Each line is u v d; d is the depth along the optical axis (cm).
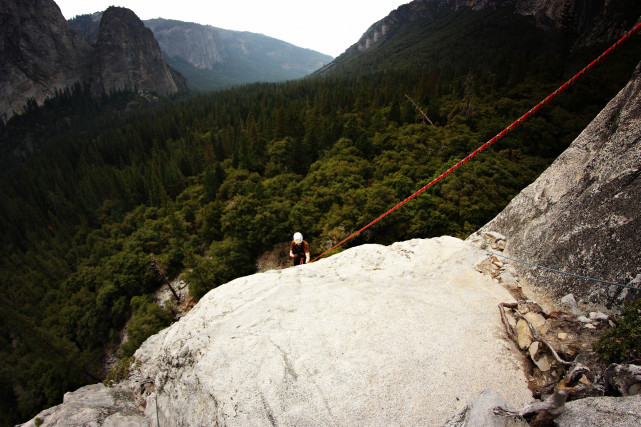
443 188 3822
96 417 790
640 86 543
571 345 451
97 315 4300
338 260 829
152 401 719
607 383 360
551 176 688
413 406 423
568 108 5666
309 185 4841
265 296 696
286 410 441
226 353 552
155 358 765
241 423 444
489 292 614
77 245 6619
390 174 4578
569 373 395
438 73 12962
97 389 992
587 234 534
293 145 6519
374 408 426
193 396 534
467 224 3325
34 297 5400
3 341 4750
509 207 777
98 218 7156
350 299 623
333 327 555
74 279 5066
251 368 509
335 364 488
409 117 7025
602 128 611
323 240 3653
